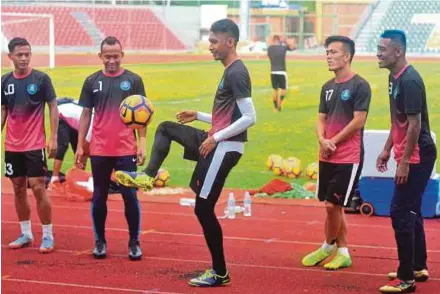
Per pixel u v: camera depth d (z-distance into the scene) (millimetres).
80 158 7785
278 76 16656
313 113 16422
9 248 8227
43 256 7875
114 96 7527
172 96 17156
